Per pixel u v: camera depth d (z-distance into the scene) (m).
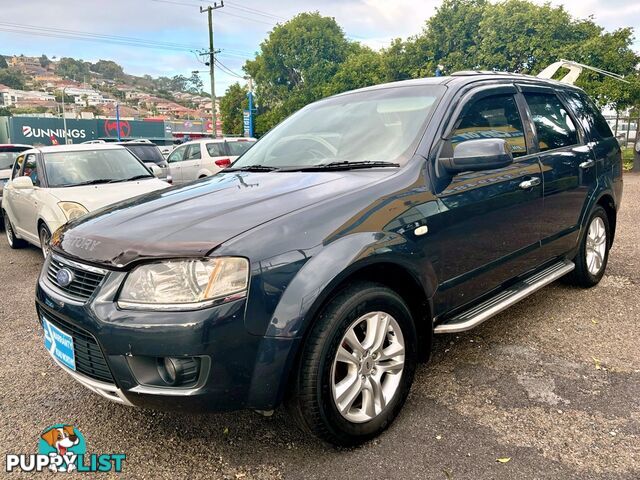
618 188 4.72
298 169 3.05
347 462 2.36
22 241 7.82
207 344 2.02
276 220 2.26
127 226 2.38
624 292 4.54
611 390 2.90
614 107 18.27
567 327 3.81
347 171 2.86
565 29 20.84
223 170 3.56
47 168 6.58
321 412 2.24
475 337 3.69
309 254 2.21
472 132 3.11
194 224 2.27
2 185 9.64
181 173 14.52
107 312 2.12
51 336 2.51
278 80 42.62
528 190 3.40
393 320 2.55
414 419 2.68
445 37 25.11
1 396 3.08
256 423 2.72
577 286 4.63
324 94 33.69
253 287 2.08
